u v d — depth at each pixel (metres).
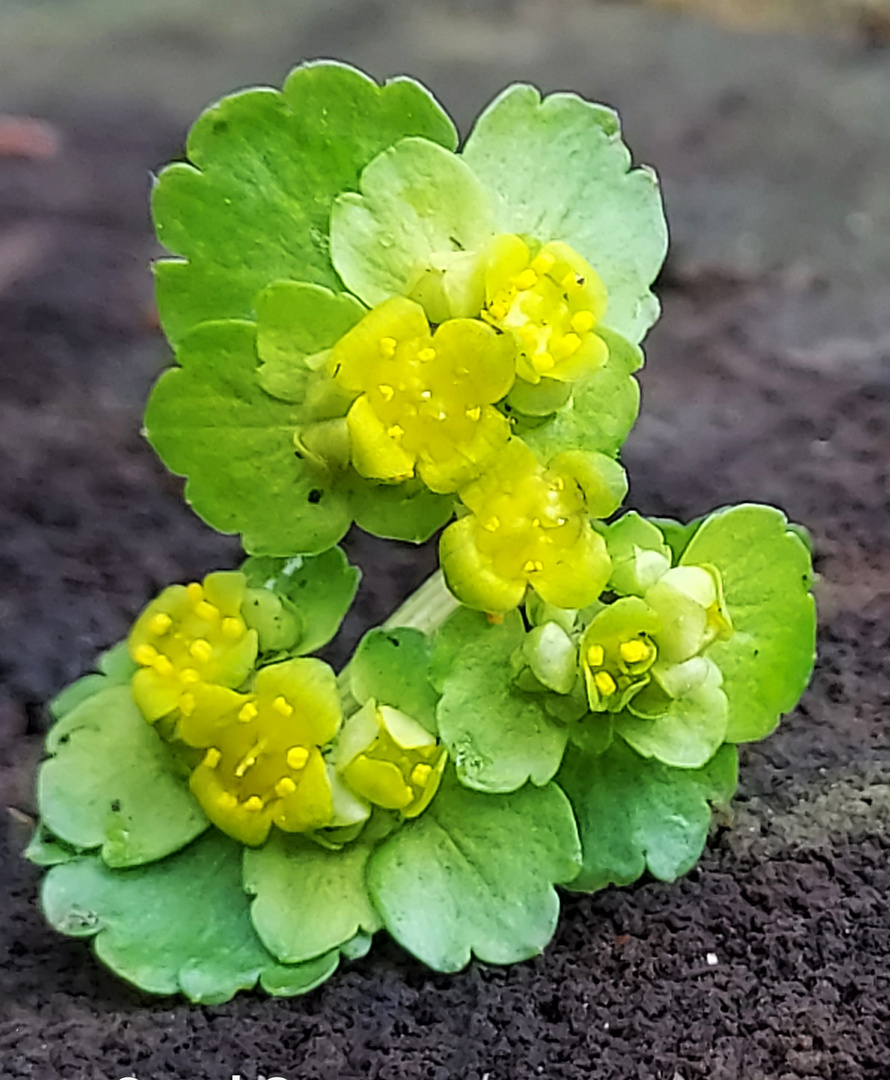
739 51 0.15
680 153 0.12
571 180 0.05
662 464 0.08
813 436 0.08
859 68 0.14
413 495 0.05
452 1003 0.05
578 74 0.14
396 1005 0.05
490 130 0.05
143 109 0.13
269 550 0.05
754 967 0.05
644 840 0.06
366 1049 0.05
